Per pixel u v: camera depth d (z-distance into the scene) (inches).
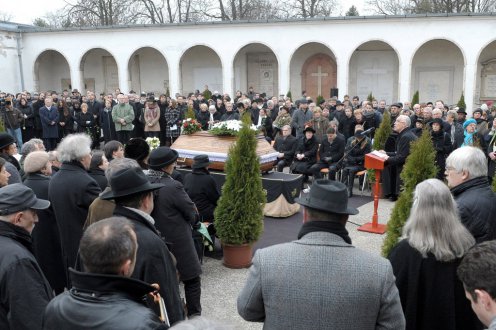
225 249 221.0
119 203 109.8
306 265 78.4
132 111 566.6
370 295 76.3
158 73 930.1
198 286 163.5
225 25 804.6
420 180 171.3
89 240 74.5
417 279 98.0
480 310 70.6
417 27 716.0
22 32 890.1
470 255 72.7
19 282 96.2
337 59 759.7
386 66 814.5
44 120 559.8
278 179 305.9
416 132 351.3
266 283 80.2
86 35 869.8
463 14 687.7
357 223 291.3
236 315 176.7
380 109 569.0
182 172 319.9
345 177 375.6
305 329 77.2
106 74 956.0
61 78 978.7
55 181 156.3
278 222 296.0
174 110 574.2
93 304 70.0
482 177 118.7
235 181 213.0
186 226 157.6
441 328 97.0
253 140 213.2
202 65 908.6
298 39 776.3
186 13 1326.3
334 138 381.7
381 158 266.5
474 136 360.5
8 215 103.6
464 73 705.6
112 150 200.2
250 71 893.8
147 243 104.8
